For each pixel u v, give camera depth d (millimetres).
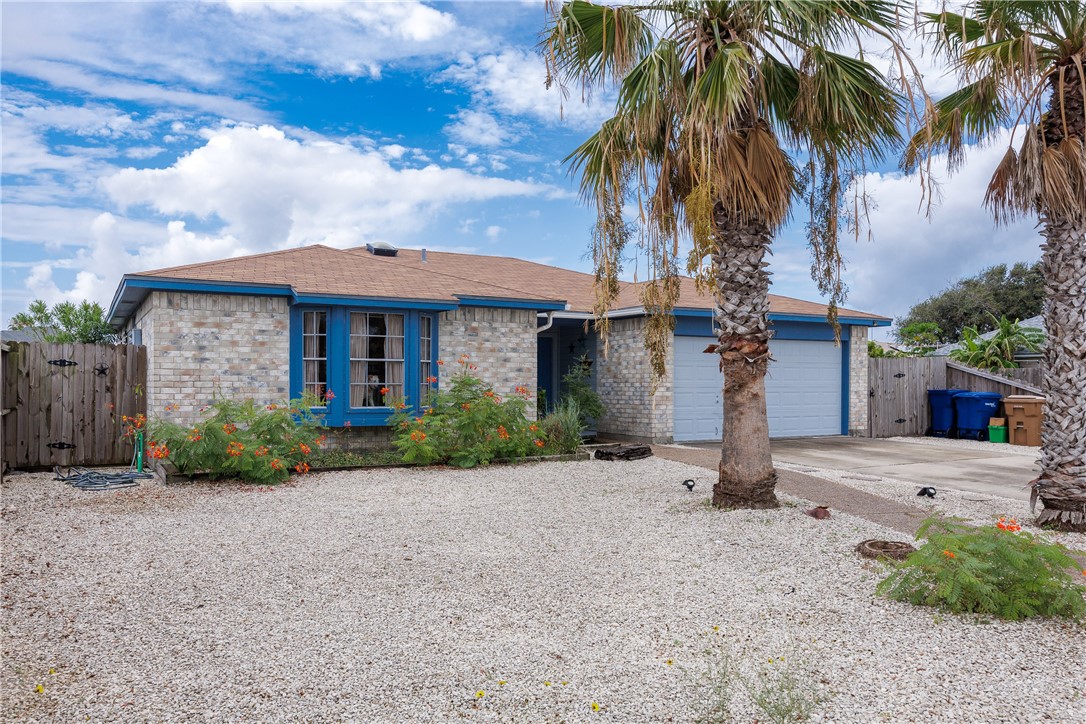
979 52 7188
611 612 4762
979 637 4324
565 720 3279
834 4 7066
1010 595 4699
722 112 6793
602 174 7941
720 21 7539
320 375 11891
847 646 4180
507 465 11414
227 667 3854
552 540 6699
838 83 7230
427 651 4090
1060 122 7176
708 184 6883
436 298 12172
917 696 3514
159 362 10805
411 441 10914
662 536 6836
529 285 17234
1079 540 6812
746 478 7938
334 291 11414
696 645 4195
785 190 7609
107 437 11477
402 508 8141
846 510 7918
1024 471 11680
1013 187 7387
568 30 7426
